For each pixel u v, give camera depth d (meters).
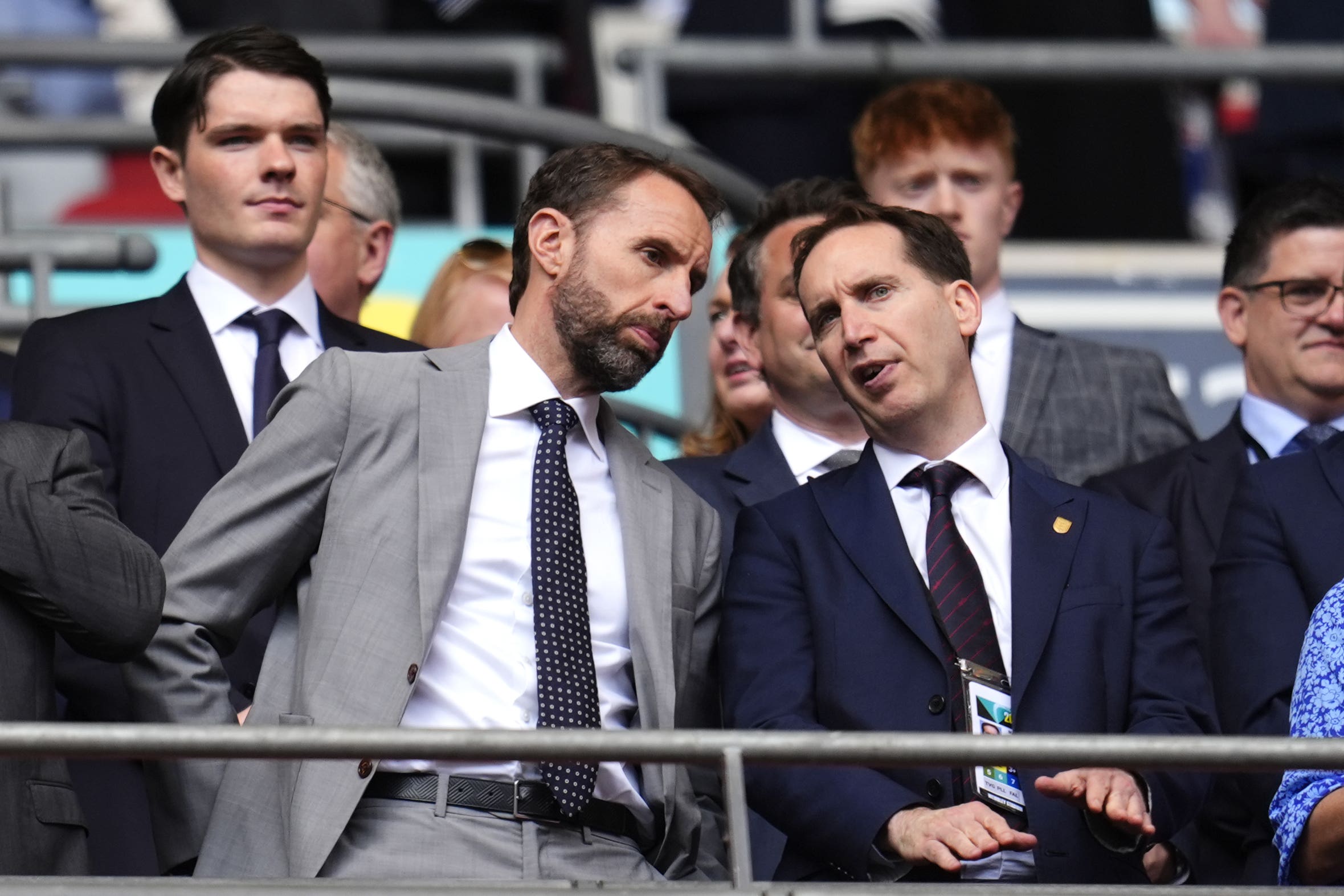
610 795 14.48
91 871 15.41
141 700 14.46
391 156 27.89
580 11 27.92
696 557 15.51
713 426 20.03
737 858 12.30
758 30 28.47
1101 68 26.83
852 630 15.02
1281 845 14.34
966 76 26.75
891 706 14.74
